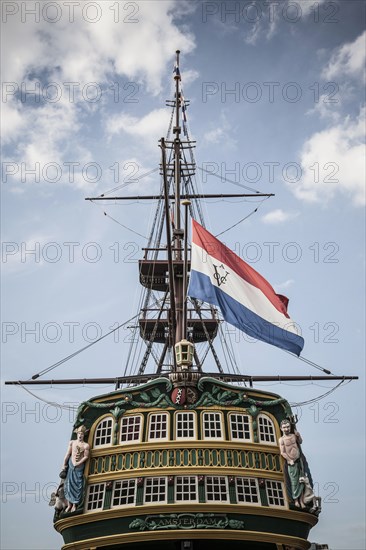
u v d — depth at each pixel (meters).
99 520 36.28
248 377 46.47
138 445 37.56
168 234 37.25
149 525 35.59
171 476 36.66
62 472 38.38
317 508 37.84
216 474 36.88
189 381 39.12
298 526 37.62
